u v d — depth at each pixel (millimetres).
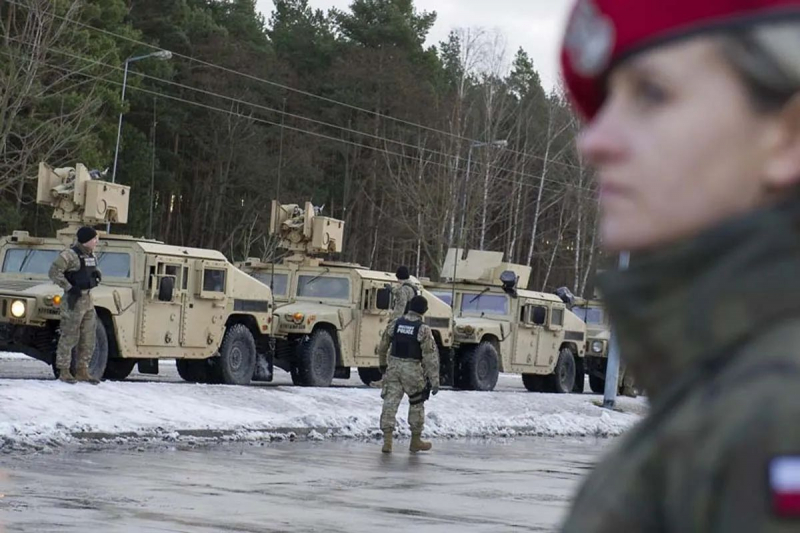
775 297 1163
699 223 1212
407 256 62594
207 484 11453
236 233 57469
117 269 20094
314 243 25188
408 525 9719
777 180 1197
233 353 21891
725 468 1100
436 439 18922
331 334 24391
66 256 17516
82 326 17656
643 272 1234
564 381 30719
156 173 52562
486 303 29078
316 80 60906
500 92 55781
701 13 1195
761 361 1135
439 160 56125
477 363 27516
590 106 1318
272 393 20000
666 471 1177
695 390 1188
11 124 31594
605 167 1264
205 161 56375
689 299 1203
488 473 14070
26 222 43438
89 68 37625
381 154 58750
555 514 10828
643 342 1238
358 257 61625
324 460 14430
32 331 18859
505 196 57656
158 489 10883
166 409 16875
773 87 1182
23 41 31906
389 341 16344
